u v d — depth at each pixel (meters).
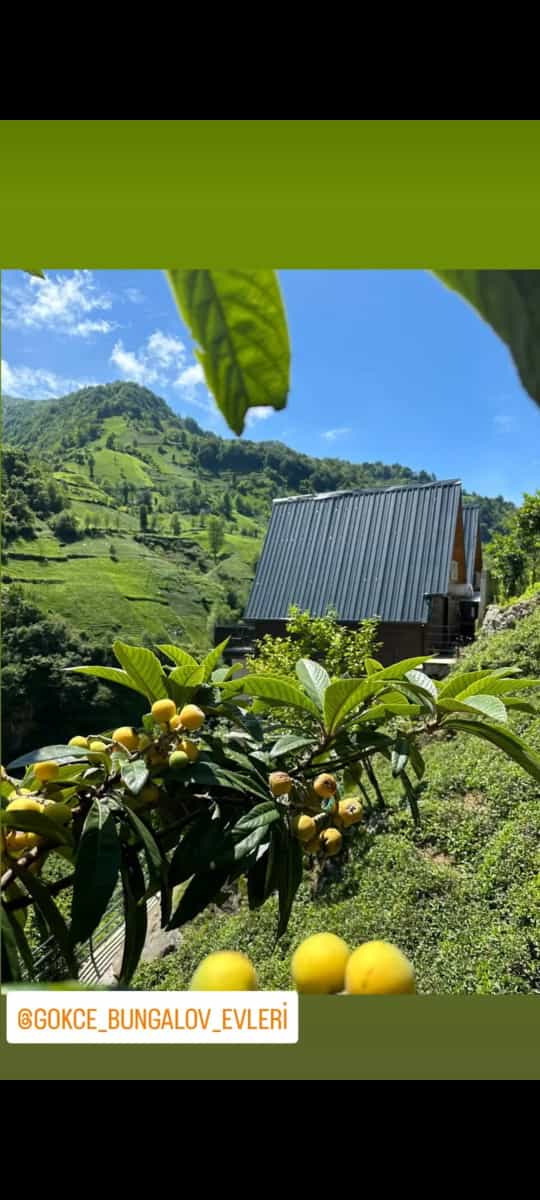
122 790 0.87
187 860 0.87
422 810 4.18
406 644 8.83
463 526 10.91
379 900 3.49
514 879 3.37
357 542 9.79
